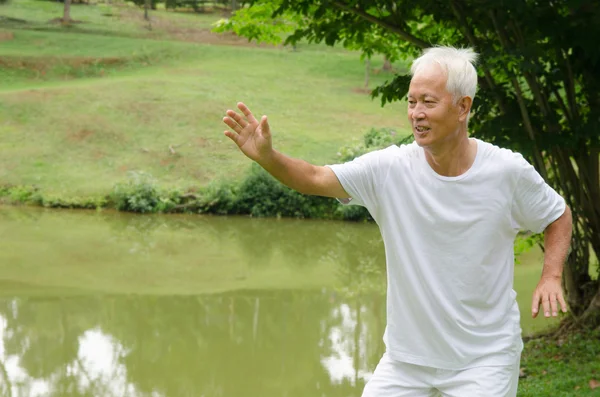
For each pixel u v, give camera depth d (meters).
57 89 27.92
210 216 21.09
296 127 23.83
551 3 7.07
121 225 19.48
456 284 2.74
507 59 6.84
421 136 2.65
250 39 9.71
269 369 8.97
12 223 19.27
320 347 9.93
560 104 7.91
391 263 2.86
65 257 15.60
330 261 15.98
